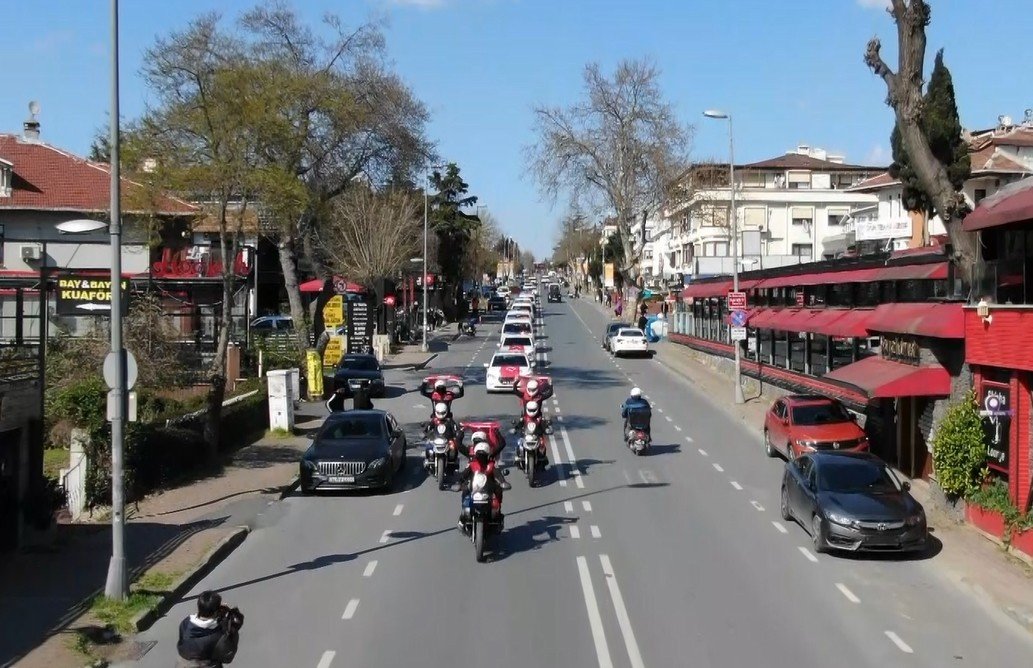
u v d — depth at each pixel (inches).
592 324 3341.5
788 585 531.2
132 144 911.0
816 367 1251.2
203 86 904.3
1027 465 615.8
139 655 420.2
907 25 754.2
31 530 592.4
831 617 473.7
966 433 677.3
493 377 1517.0
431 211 3474.4
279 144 986.7
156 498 768.3
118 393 500.7
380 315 2400.3
